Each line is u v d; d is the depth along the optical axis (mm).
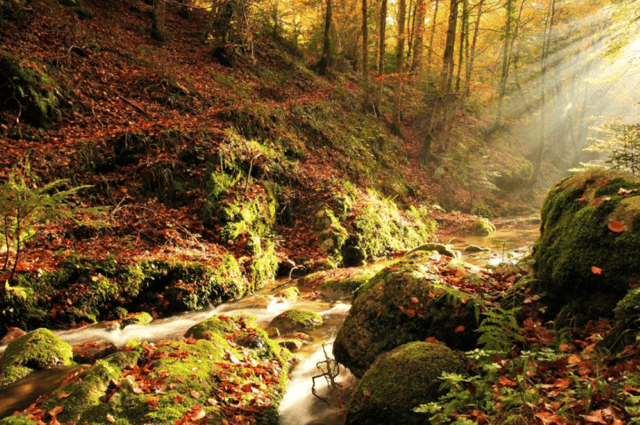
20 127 9734
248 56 18078
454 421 2689
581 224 3816
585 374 2742
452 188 19422
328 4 21281
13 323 5941
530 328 3717
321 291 8094
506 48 25359
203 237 9148
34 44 12055
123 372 3934
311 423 3824
